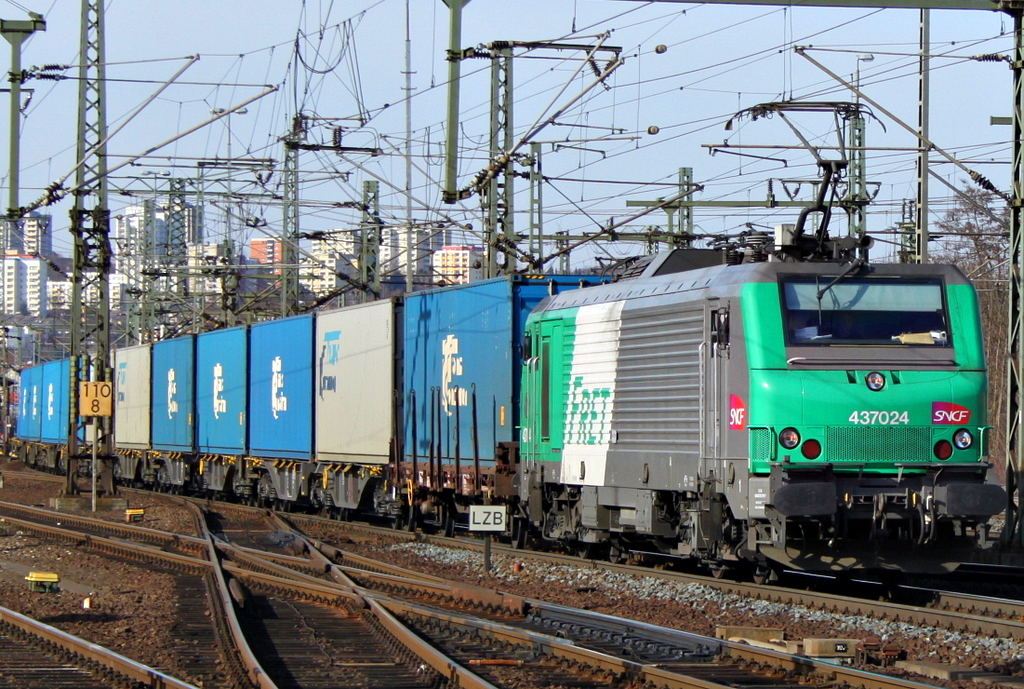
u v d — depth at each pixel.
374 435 37.91
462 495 33.50
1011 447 27.58
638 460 23.55
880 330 20.83
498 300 30.55
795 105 28.66
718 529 21.42
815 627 18.28
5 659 16.27
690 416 22.02
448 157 25.14
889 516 20.16
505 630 17.34
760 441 20.27
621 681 14.73
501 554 28.81
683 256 24.41
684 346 22.25
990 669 15.34
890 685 13.44
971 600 19.91
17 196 39.62
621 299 24.58
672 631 17.16
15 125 39.47
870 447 20.38
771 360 20.36
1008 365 27.81
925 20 37.66
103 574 27.14
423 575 25.17
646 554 27.70
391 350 36.91
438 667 15.34
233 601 21.11
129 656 16.48
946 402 20.67
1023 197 27.77
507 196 40.62
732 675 14.98
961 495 20.05
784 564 20.52
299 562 27.78
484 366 31.17
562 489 27.30
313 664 16.31
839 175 21.94
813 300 20.70
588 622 18.83
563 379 26.59
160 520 41.91
